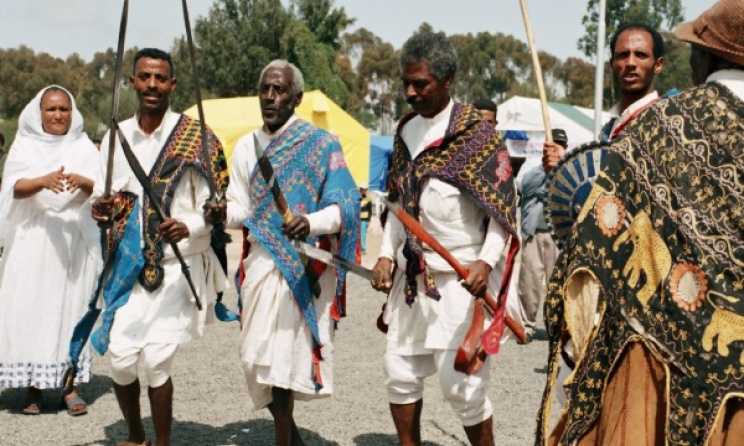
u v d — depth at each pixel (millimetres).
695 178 2971
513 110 18016
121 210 5266
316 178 5113
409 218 4434
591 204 3148
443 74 4551
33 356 6598
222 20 47969
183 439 5895
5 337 6621
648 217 3041
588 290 3168
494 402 7035
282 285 5023
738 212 2896
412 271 4637
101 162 5426
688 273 2951
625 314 3061
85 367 6766
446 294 4621
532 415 6609
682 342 2947
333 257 4824
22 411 6805
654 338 2998
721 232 2916
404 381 4770
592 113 19562
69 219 6789
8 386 6582
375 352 9062
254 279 5062
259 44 48000
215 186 4996
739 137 2928
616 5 36219
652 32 4387
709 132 2971
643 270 3049
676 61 33625
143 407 6785
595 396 3145
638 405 3037
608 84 45438
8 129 39156
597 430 3178
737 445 2883
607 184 3129
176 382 7609
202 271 5320
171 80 5359
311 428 6203
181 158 5281
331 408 6762
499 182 4539
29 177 6711
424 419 6363
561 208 4125
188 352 8945
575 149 4062
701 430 2912
